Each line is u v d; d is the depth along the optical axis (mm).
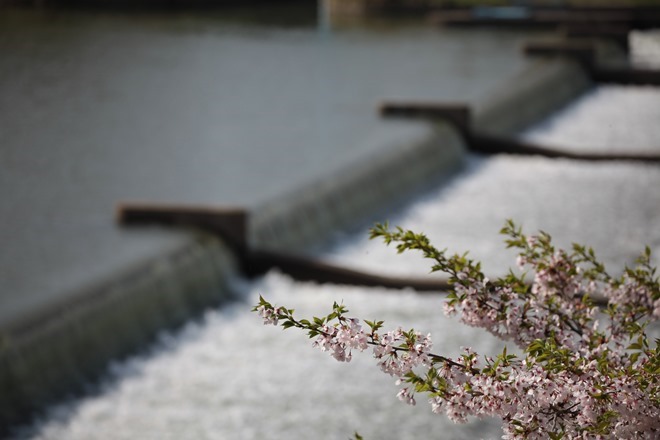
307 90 34438
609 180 28375
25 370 14117
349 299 18562
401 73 38656
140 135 26906
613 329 5562
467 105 30031
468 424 14156
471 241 23250
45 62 35719
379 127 29234
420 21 54094
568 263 5508
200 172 23781
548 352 4820
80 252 17547
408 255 21219
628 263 22547
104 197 21375
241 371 15609
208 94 32531
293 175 23625
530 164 29531
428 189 26609
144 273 16750
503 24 52250
